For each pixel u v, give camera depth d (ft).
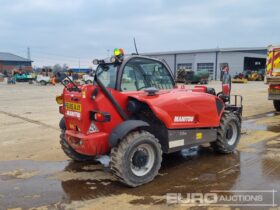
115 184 16.63
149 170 16.56
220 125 20.93
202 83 131.13
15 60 242.37
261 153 21.90
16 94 75.97
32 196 15.30
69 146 19.45
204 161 20.29
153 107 16.63
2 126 32.50
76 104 16.38
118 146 15.62
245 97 63.77
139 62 17.81
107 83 17.38
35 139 26.68
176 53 203.51
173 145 17.85
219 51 186.70
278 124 32.81
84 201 14.69
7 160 20.99
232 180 16.99
